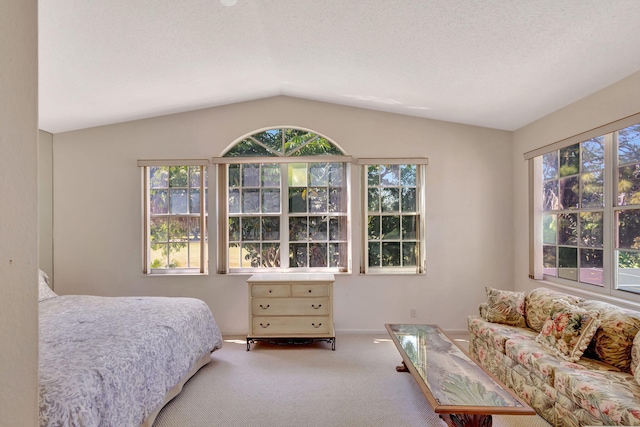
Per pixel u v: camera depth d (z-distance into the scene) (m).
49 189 3.96
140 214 4.04
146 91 3.29
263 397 2.55
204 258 4.06
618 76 2.52
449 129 4.05
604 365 2.16
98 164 4.03
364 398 2.53
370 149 4.04
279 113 4.04
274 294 3.52
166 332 2.38
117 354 1.90
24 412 0.48
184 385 2.73
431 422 2.23
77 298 3.13
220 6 2.17
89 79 2.88
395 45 2.54
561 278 3.33
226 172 4.07
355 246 4.04
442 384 1.96
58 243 4.00
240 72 3.20
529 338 2.63
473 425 1.80
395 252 4.14
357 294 4.03
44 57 2.47
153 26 2.30
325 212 4.16
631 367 2.03
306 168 4.16
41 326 2.33
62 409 1.43
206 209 4.10
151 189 4.12
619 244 2.68
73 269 4.01
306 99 4.05
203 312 3.05
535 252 3.62
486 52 2.47
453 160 4.05
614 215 2.71
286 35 2.55
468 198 4.04
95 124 3.95
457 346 2.56
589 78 2.60
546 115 3.45
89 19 2.12
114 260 4.02
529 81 2.80
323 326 3.52
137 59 2.68
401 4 2.07
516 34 2.21
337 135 4.04
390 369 3.02
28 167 0.48
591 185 2.94
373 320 4.03
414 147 4.05
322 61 2.97
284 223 4.14
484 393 1.86
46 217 3.92
